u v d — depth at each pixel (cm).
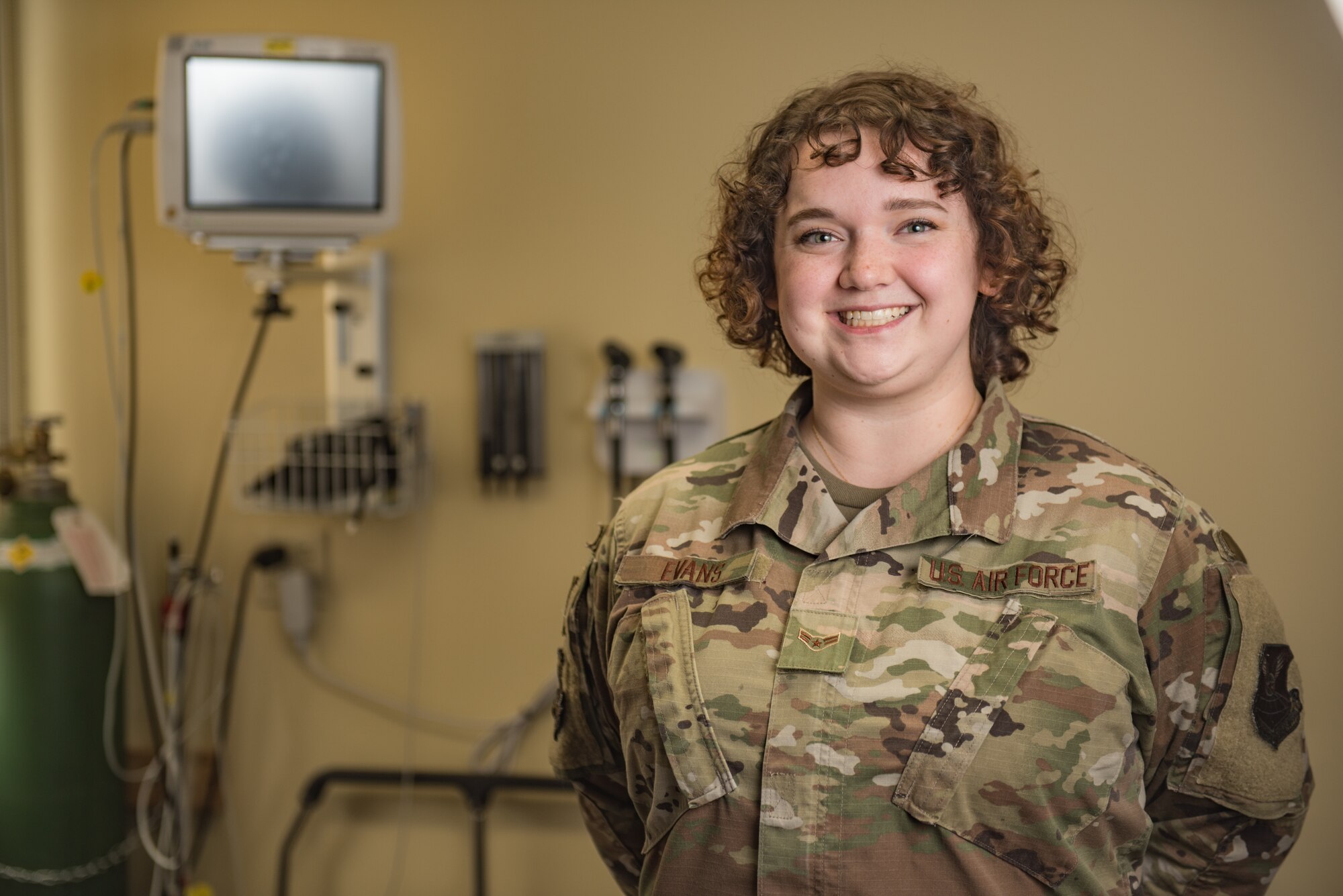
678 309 233
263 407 244
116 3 244
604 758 124
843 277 99
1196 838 106
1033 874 94
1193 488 220
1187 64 216
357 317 237
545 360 237
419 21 237
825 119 100
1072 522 99
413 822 246
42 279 250
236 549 248
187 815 243
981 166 100
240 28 241
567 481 239
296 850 249
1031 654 94
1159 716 101
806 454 111
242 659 249
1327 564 217
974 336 112
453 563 243
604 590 116
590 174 234
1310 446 217
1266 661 100
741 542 108
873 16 225
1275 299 216
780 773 96
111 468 251
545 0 234
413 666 245
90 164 247
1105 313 221
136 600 248
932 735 94
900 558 102
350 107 211
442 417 241
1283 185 215
